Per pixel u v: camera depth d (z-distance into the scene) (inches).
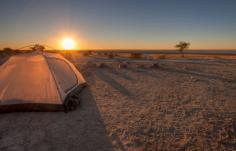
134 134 151.2
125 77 419.8
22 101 191.3
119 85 335.3
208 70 535.5
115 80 383.6
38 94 194.9
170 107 217.8
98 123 171.0
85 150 128.0
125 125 167.8
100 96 262.5
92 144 135.5
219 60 982.4
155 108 214.1
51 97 194.5
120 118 183.6
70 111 199.3
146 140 142.3
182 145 135.6
